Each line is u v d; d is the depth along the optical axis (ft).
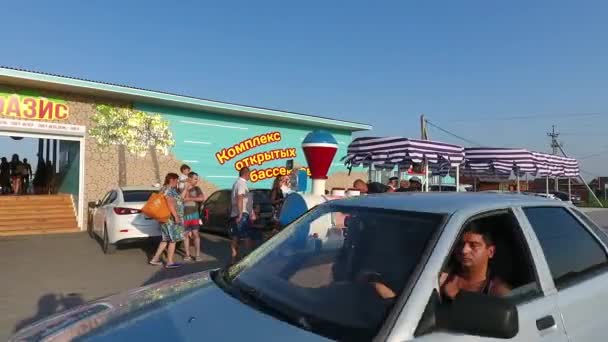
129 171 49.75
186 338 6.91
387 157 35.70
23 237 41.11
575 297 9.21
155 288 9.59
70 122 45.85
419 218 8.68
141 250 35.78
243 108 55.42
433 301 7.16
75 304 20.90
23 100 43.09
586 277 10.03
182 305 8.20
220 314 7.71
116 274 27.32
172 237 29.55
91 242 38.99
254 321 7.42
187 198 31.68
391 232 8.71
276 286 8.95
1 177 52.01
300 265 9.65
